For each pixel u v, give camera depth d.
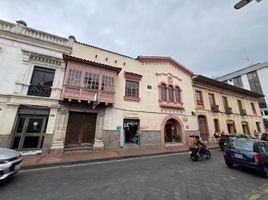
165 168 6.43
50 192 3.97
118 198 3.69
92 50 11.55
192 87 16.42
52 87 9.41
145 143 11.98
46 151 8.55
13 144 8.03
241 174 5.79
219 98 18.30
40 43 9.72
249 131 19.84
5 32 8.81
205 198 3.78
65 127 9.34
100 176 5.28
